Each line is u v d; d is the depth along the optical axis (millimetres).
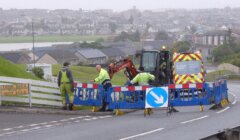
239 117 31109
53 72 105125
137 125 27797
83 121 29578
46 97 35594
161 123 28641
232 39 198750
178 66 45906
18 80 34125
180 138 23219
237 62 146000
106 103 34344
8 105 34125
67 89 34625
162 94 33531
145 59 43094
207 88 35219
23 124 27891
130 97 33719
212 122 28859
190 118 30875
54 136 23938
